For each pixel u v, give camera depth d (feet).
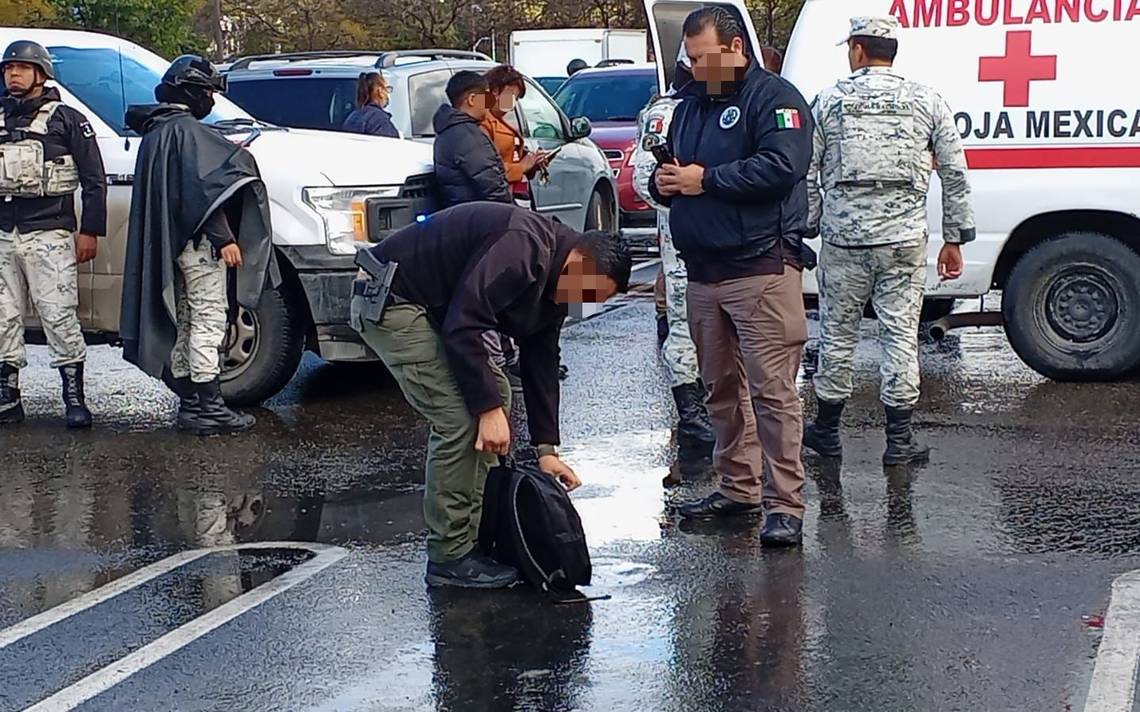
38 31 28.86
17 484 22.88
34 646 16.11
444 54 37.60
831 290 22.62
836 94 21.91
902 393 22.66
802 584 17.61
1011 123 27.71
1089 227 28.37
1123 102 27.14
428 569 17.95
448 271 16.67
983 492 21.39
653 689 14.67
